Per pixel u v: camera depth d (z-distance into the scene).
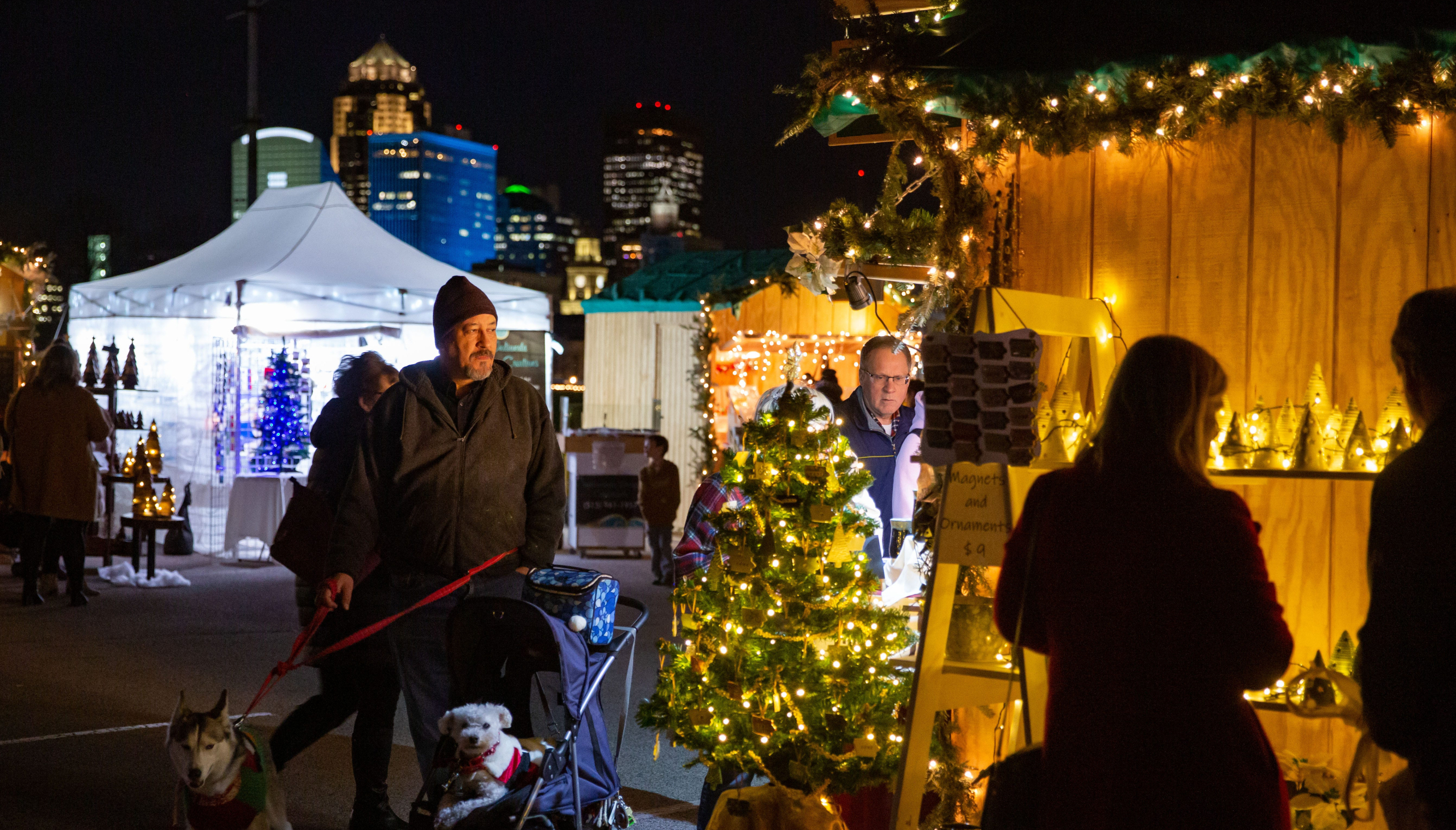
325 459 5.59
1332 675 3.35
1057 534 2.80
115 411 14.17
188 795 4.27
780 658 4.10
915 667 3.88
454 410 4.77
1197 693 2.59
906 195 4.92
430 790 4.18
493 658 4.50
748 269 19.69
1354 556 4.15
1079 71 4.17
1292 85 4.00
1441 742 2.36
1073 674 2.72
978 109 4.32
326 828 5.14
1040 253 4.60
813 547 4.16
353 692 5.22
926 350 3.44
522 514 4.86
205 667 8.32
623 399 19.73
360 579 4.72
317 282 14.43
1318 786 3.73
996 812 2.94
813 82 4.49
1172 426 2.72
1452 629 2.35
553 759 4.23
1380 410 4.07
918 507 4.61
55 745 6.25
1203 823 2.54
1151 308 4.41
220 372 14.82
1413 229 4.03
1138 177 4.44
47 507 10.66
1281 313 4.22
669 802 5.62
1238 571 2.60
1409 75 3.85
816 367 16.67
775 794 4.08
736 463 4.29
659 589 13.30
